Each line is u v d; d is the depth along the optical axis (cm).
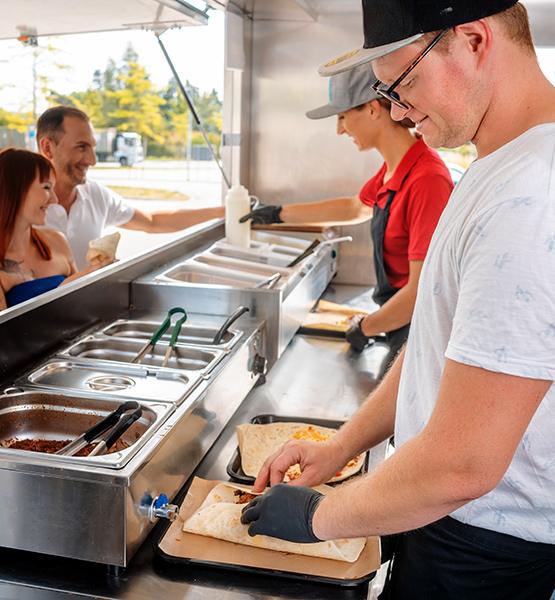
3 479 98
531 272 66
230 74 307
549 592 94
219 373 143
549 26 290
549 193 68
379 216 196
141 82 659
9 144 396
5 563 100
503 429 69
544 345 67
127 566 100
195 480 124
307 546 103
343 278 336
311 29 311
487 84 77
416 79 79
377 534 81
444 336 84
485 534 90
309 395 179
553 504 84
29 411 130
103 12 192
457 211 82
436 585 97
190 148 585
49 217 276
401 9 75
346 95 186
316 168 329
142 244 506
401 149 188
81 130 271
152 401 126
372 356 214
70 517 97
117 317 196
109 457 99
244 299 197
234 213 267
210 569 100
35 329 149
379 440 112
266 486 121
